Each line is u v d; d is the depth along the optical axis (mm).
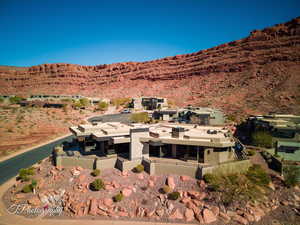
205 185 27562
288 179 30266
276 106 78312
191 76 160625
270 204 26594
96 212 25094
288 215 24938
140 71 199625
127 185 28688
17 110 90375
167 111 72188
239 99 95188
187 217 23969
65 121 79938
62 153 36906
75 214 25109
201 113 59219
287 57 118375
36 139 61750
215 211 24578
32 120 76812
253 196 27031
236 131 58375
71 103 110875
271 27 149000
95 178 30141
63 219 24500
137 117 69750
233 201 26062
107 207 25406
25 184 31984
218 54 163000
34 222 24078
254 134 48594
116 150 35688
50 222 24000
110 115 94125
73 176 31141
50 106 108000
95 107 111312
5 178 36406
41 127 71562
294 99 81000
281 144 40188
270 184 30156
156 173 30703
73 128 41375
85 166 32812
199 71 157000
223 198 25953
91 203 25844
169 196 26375
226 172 30312
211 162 31609
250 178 30250
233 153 35438
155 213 24750
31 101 113125
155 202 25969
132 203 25938
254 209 25094
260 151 43500
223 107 87125
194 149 32406
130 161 31719
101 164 32031
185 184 28312
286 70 108688
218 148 31406
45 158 43969
